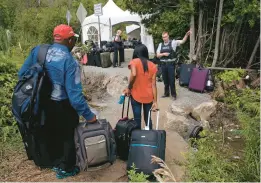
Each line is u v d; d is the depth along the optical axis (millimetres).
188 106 6914
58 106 3490
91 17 19688
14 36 12719
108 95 8062
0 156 4238
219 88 8227
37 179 3734
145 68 4352
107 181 3744
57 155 3824
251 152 3898
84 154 3484
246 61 10719
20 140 4656
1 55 6996
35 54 3578
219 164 3957
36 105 3391
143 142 3750
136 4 11578
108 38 19641
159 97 7887
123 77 8680
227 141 5590
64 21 21375
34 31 19000
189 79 8711
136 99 4422
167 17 10414
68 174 3791
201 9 10117
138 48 4457
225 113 7098
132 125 4117
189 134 5672
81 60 12562
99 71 11148
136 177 3402
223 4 9898
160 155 3732
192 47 10203
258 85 8625
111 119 6070
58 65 3402
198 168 3834
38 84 3379
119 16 19406
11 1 20406
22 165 4055
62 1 28250
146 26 11844
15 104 3479
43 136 3682
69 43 3611
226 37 10320
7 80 5980
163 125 6012
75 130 3623
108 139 3576
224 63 10461
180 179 3785
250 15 9172
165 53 7527
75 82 3432
